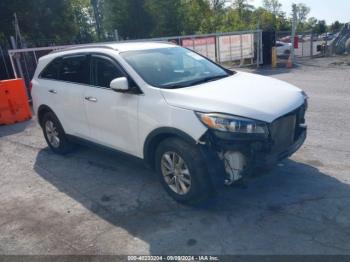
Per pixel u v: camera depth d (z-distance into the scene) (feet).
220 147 11.63
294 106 12.67
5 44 98.94
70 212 13.74
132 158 14.97
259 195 13.66
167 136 13.17
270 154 11.88
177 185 13.20
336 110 25.55
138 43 17.20
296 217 12.03
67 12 109.70
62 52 18.66
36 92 19.98
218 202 13.37
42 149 21.76
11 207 14.61
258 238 11.07
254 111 11.62
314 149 17.94
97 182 16.24
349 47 78.18
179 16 134.10
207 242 11.10
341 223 11.51
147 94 13.44
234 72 16.43
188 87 13.47
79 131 17.60
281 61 68.95
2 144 23.54
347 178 14.56
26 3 97.35
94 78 16.03
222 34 59.36
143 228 12.18
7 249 11.69
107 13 125.49
